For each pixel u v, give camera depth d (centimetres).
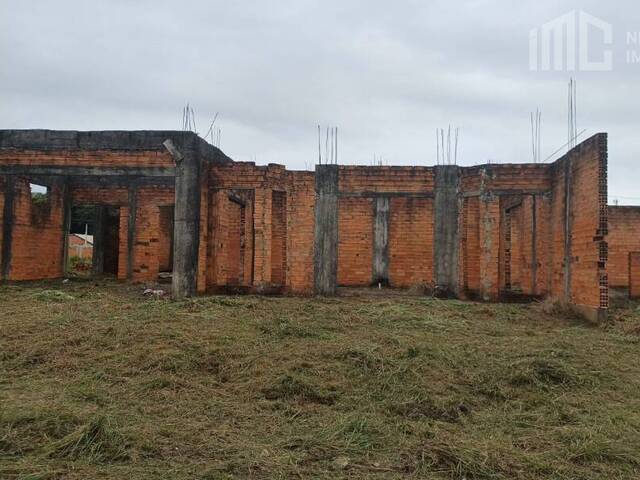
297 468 390
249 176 1386
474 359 686
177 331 785
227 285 1419
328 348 710
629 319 1022
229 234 1652
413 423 484
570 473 389
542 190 1318
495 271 1322
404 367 630
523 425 488
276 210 1461
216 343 734
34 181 1553
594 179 1054
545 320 1073
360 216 1653
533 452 425
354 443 436
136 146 1382
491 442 440
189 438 440
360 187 1409
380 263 1644
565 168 1218
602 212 1030
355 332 841
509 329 932
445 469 395
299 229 1416
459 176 1384
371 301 1229
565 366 644
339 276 1648
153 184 1709
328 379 599
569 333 920
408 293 1433
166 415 494
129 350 690
